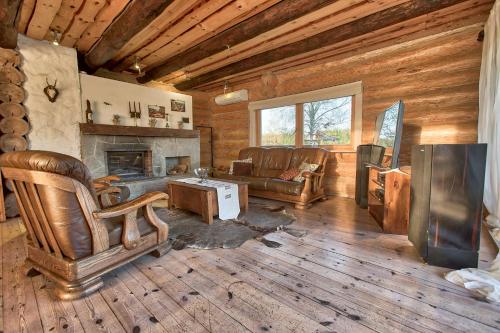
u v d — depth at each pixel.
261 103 5.41
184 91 6.06
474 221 1.73
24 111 3.24
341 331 1.21
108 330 1.23
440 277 1.67
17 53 3.15
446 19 2.92
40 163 1.36
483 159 1.69
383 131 3.39
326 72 4.42
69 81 3.67
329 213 3.25
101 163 4.04
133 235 1.79
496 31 2.48
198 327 1.24
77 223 1.49
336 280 1.65
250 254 2.06
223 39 3.26
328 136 4.55
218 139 6.49
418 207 2.00
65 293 1.46
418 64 3.50
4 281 1.67
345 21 2.99
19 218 3.09
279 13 2.63
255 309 1.37
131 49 3.81
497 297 1.41
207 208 2.78
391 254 2.03
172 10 2.71
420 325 1.24
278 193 3.72
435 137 3.44
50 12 2.69
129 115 4.52
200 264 1.90
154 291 1.55
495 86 2.52
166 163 5.27
